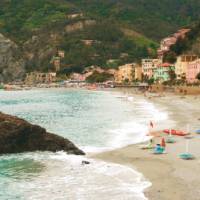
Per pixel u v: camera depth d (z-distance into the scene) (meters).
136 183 42.62
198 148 60.22
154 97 186.12
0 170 48.31
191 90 196.50
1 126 58.00
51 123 94.44
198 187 40.91
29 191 40.56
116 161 52.72
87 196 38.84
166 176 45.06
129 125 88.31
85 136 73.81
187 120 95.38
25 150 58.62
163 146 60.00
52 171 47.81
